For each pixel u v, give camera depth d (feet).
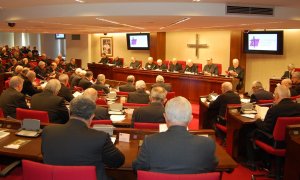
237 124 14.44
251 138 13.35
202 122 19.69
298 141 10.27
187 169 6.00
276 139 11.66
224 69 36.01
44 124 10.12
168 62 37.47
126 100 17.51
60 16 21.83
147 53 44.24
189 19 22.08
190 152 6.07
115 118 13.15
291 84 19.65
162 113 11.41
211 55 37.06
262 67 33.27
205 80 28.02
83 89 21.31
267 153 12.86
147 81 33.73
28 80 21.57
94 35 50.65
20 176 9.66
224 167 7.76
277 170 12.12
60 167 5.87
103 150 6.66
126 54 46.96
